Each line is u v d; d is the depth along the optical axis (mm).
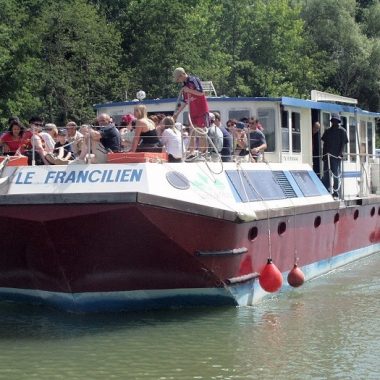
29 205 15000
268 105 21984
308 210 20359
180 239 15516
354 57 71250
